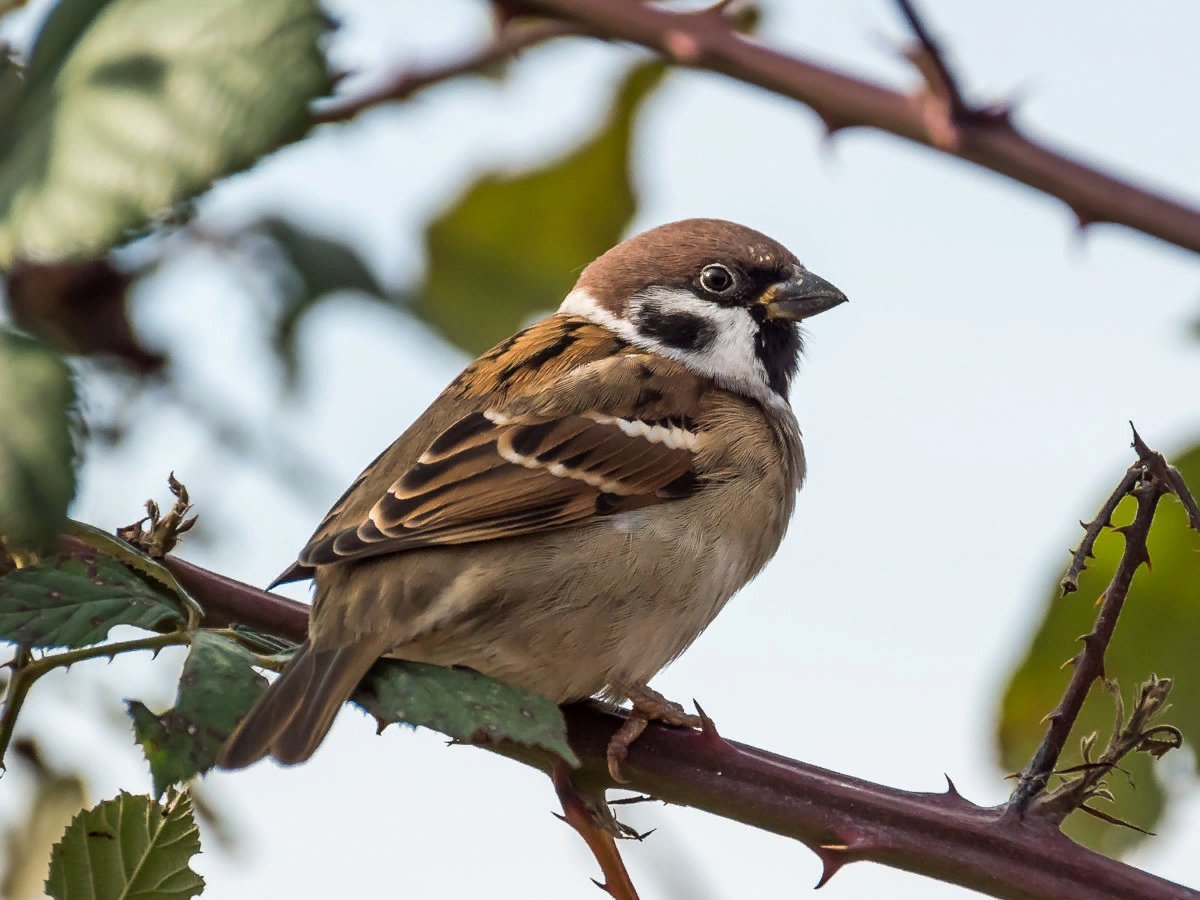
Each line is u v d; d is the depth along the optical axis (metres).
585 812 5.85
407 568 7.33
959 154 4.34
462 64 6.42
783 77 4.41
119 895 4.53
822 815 5.60
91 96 3.01
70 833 4.55
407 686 4.96
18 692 4.66
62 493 2.92
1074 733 6.44
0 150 3.07
